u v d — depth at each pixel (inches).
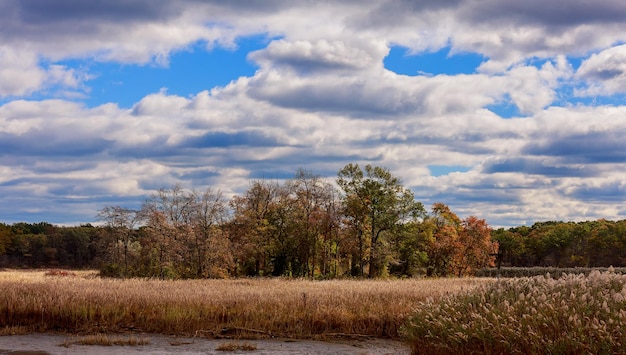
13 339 711.1
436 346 536.4
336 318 798.5
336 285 1336.1
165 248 2150.6
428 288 1133.1
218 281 1563.7
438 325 547.2
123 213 2187.5
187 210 2236.7
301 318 810.2
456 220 3048.7
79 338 722.2
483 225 2851.9
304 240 2469.2
